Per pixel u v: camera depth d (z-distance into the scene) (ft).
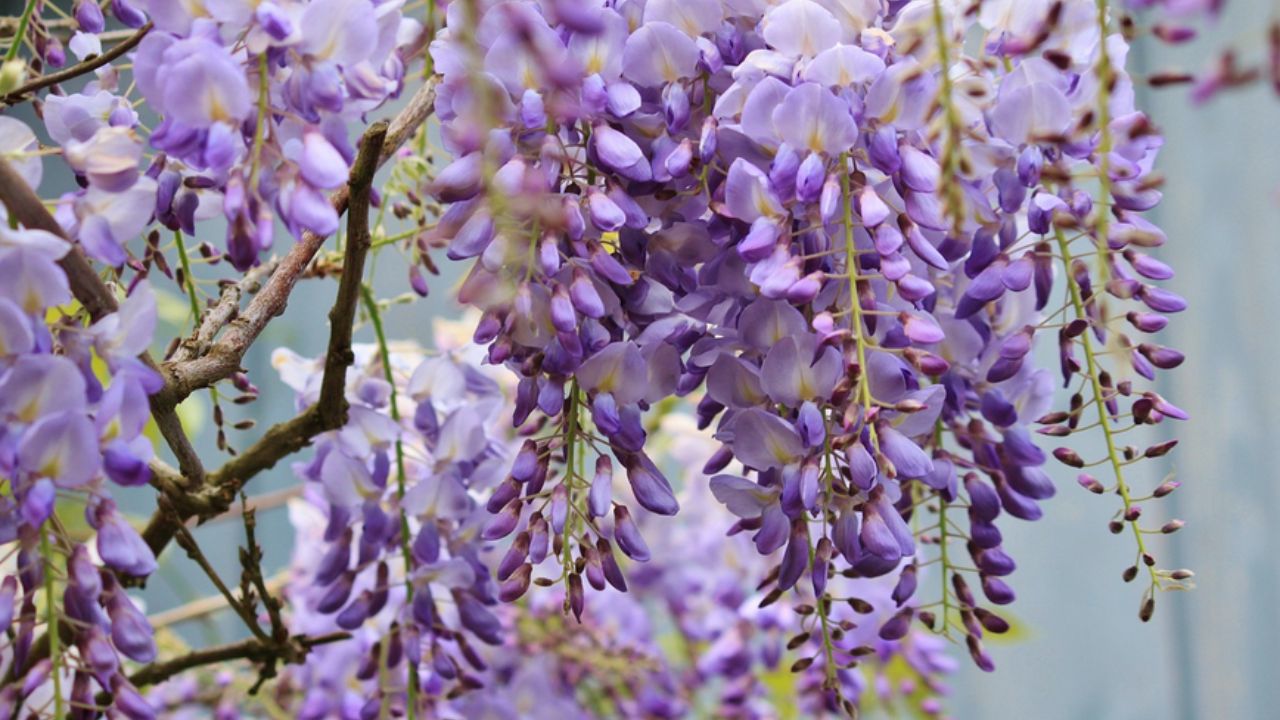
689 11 2.39
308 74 2.31
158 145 2.28
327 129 2.34
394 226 3.37
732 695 3.48
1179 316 4.43
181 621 3.43
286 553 5.23
